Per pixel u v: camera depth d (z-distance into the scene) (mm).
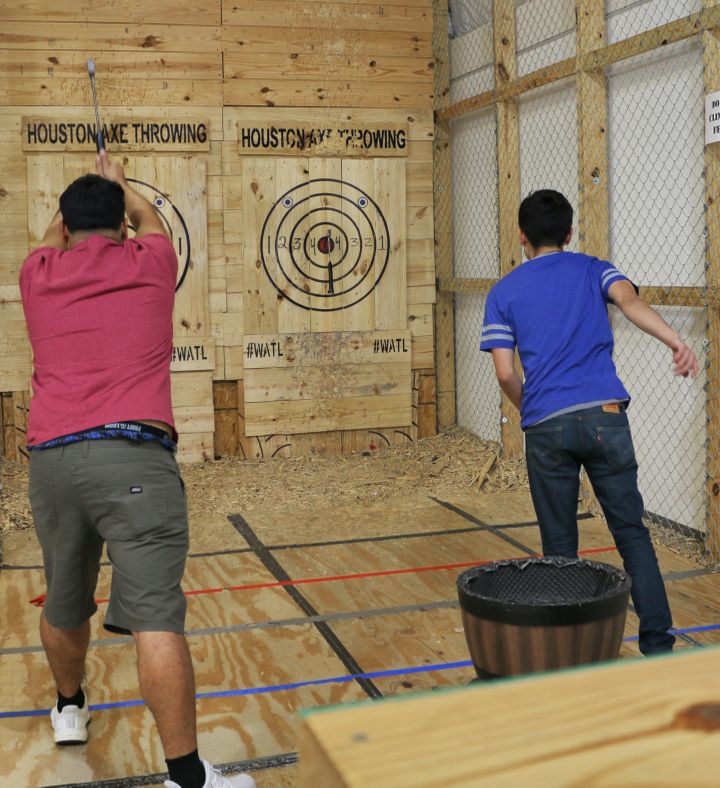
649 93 5000
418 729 583
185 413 6883
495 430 6887
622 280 3186
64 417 2424
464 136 7074
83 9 6543
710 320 4449
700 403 4746
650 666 680
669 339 3008
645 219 5102
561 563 2748
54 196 6586
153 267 2553
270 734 2939
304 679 3344
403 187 7148
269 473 6602
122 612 2396
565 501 3207
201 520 5496
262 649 3615
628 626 3781
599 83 5281
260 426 7004
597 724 590
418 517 5496
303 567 4617
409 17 7090
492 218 6734
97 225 2604
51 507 2484
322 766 566
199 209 6805
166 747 2359
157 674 2328
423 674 3373
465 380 7305
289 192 6957
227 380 6977
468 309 7168
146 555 2387
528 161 6230
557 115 5840
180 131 6723
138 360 2480
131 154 6691
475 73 6840
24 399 6621
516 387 3258
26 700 3205
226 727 2984
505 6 6191
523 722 593
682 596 4109
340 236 7066
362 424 7180
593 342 3178
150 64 6684
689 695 629
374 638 3717
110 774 2729
